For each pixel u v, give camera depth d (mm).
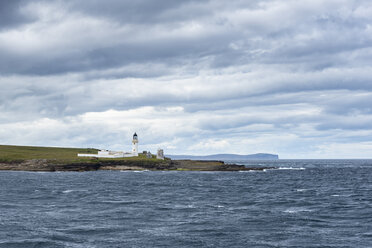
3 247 37406
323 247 37562
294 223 48625
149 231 44031
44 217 52000
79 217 52156
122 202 67312
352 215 54375
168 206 62719
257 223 48562
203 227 46125
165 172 196250
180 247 37688
